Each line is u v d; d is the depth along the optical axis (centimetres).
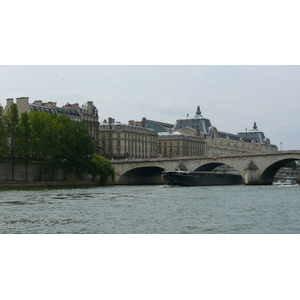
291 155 15838
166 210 6644
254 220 5606
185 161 17525
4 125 13612
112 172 16862
